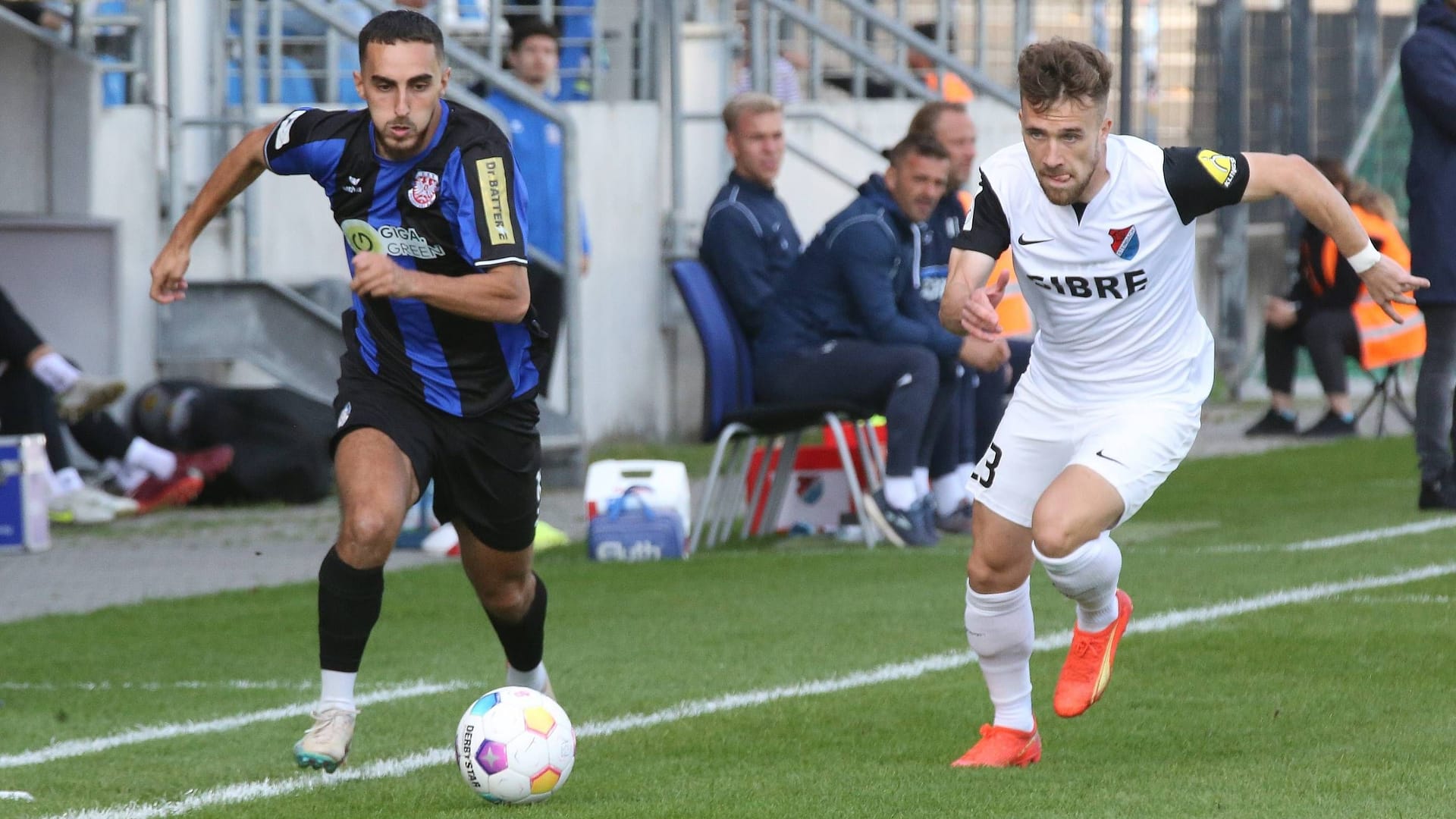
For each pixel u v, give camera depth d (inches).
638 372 1911.9
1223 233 2396.7
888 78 2326.5
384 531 636.7
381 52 639.8
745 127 1341.0
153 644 972.6
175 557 1284.4
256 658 933.2
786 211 1378.0
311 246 1739.7
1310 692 768.9
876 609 1021.2
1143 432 637.3
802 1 2409.0
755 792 622.5
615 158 1886.1
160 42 1710.1
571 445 1627.7
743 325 1331.2
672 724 745.0
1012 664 663.1
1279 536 1264.8
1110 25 2425.0
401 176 661.3
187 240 708.7
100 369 1604.3
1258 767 641.6
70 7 1631.4
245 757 716.0
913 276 1323.8
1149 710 746.8
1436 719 714.8
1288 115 2490.2
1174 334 655.1
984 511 661.9
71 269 1596.9
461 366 674.8
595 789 635.5
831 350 1295.5
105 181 1628.9
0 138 1587.1
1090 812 580.1
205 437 1530.5
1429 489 1352.1
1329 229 643.5
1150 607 984.9
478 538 697.0
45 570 1235.2
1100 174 630.5
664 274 1915.6
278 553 1299.2
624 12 1987.0
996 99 2255.2
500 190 656.4
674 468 1284.4
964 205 1423.5
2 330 1409.9
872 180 1314.0
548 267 1644.9
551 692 757.3
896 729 730.2
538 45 1699.1
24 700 837.2
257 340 1626.5
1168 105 2443.4
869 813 586.9
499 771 607.2
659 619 1008.9
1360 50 2551.7
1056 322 655.1
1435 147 1284.4
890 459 1296.8
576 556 1274.6
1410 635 885.2
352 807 621.9
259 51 1811.0
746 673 851.4
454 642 968.9
